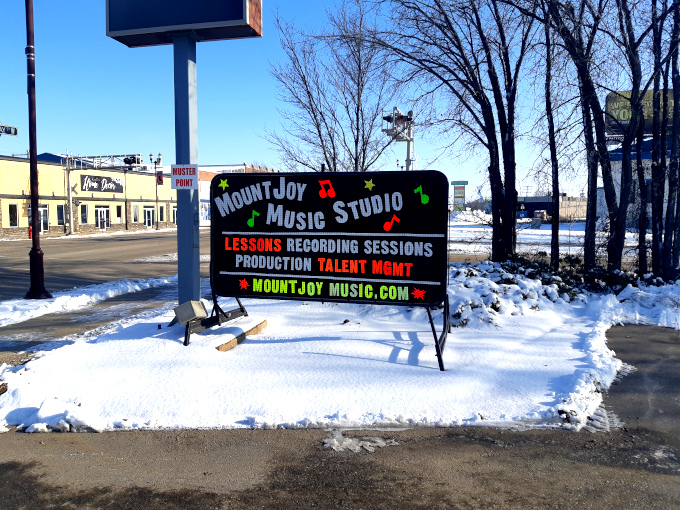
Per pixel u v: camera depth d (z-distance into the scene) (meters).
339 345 6.95
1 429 4.84
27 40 11.80
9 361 6.96
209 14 7.57
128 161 48.69
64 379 5.74
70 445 4.51
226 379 5.77
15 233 38.81
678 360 6.78
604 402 5.32
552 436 4.54
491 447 4.34
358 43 12.37
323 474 3.93
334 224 6.85
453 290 8.95
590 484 3.73
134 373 5.89
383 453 4.27
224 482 3.84
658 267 12.98
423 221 6.48
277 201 7.08
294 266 7.06
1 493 3.69
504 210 12.95
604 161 12.17
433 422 4.80
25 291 13.61
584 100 11.68
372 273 6.71
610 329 8.55
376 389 5.45
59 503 3.55
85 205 46.72
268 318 8.73
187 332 6.76
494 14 12.14
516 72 12.41
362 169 13.83
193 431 4.75
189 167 7.89
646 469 3.95
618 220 12.45
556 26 11.30
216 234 7.36
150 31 7.82
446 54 12.36
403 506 3.47
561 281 10.84
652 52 12.12
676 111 12.26
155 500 3.59
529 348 7.05
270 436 4.63
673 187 12.34
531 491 3.63
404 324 8.30
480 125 12.85
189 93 7.98
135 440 4.59
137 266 20.14
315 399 5.25
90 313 10.53
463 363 6.29
